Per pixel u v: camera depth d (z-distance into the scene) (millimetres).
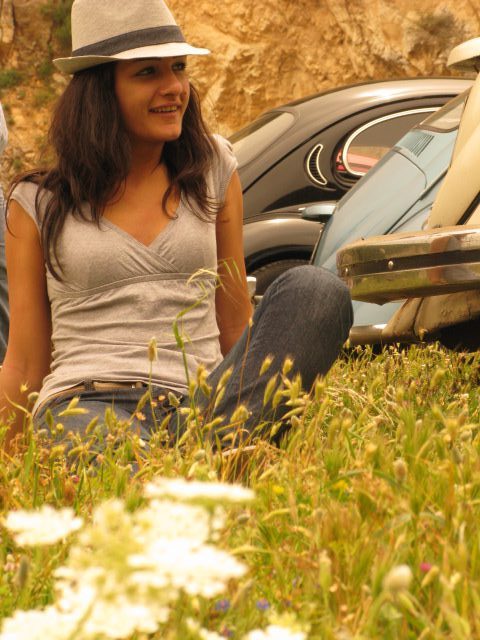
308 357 2818
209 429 2295
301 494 2016
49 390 3035
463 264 3613
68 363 3070
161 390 2992
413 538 1625
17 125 33906
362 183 7371
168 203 3170
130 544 780
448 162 6723
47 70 34500
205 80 25891
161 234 3125
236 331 3398
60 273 3121
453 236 3613
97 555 786
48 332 3260
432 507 1816
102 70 3080
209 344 3178
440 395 3705
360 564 1529
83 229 3098
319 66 25547
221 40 25859
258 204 9438
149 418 2941
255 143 9789
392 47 24719
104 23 3082
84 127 3066
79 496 2102
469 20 24266
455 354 4355
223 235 3346
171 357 3055
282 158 9586
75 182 3088
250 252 9125
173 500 944
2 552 1800
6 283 5234
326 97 10016
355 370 4426
